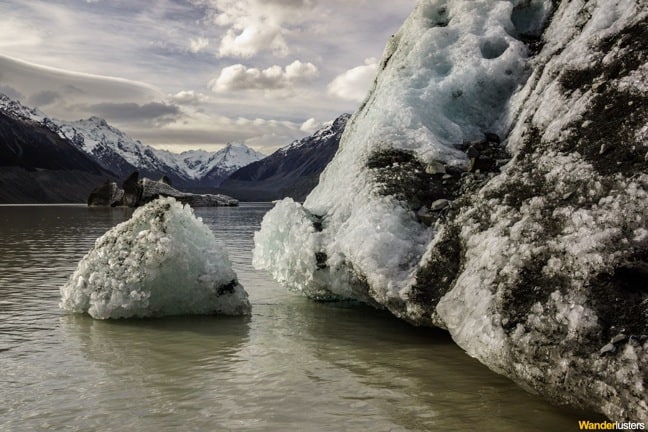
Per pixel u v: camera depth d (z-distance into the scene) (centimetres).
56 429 416
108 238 857
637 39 577
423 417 439
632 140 479
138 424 425
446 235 628
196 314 835
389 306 667
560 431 411
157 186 7569
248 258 1596
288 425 424
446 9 1071
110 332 723
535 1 995
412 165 805
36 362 589
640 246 412
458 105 900
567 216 476
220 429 416
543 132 621
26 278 1227
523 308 450
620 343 374
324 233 827
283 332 719
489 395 487
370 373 549
